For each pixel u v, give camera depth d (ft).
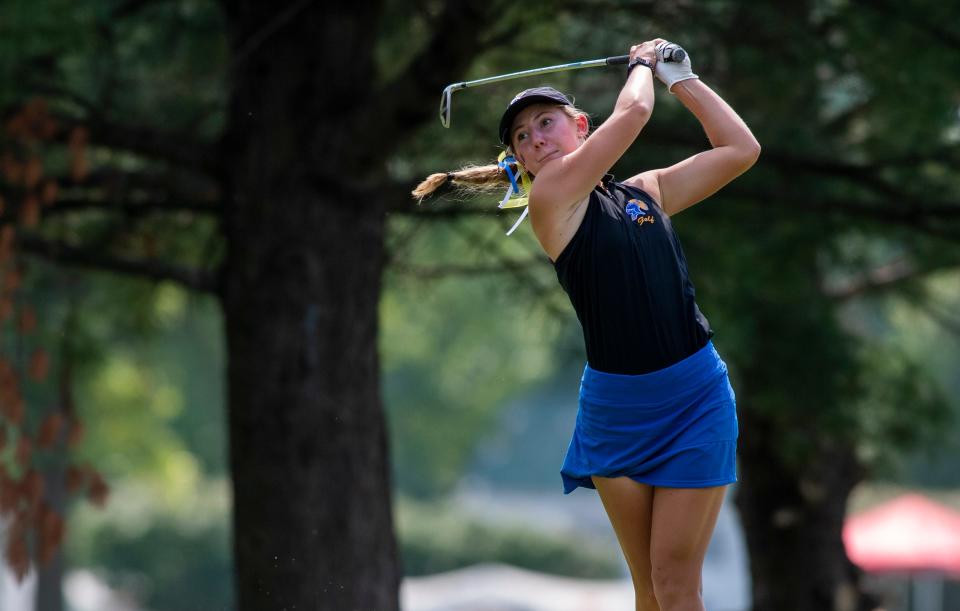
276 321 88.07
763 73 94.94
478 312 369.30
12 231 86.53
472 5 80.12
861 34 91.30
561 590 321.32
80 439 93.45
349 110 89.76
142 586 396.16
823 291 121.19
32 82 90.17
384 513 89.51
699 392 44.80
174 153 91.15
